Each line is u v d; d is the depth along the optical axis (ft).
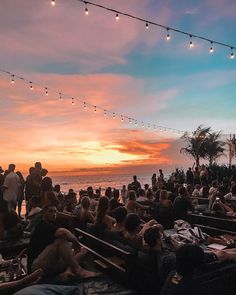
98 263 15.93
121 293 13.03
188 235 18.17
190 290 10.09
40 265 14.52
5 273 14.53
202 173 62.64
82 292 13.05
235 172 80.43
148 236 14.88
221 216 25.02
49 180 22.70
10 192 33.96
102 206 18.98
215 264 14.48
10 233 19.54
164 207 26.05
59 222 21.74
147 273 14.92
